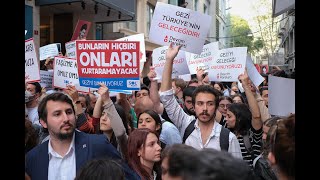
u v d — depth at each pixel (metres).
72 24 16.39
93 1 13.38
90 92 5.49
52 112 2.99
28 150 3.48
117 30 20.23
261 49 61.66
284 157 1.83
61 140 3.04
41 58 8.41
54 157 3.07
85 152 3.06
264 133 3.35
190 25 5.45
